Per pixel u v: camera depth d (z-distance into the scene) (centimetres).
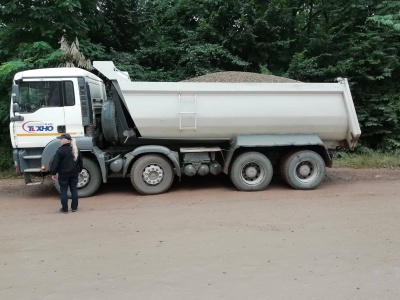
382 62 1386
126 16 1462
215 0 1466
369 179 1012
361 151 1369
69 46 1140
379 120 1390
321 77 1427
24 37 1204
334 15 1575
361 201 761
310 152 903
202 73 1409
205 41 1502
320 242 527
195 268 447
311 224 609
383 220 625
